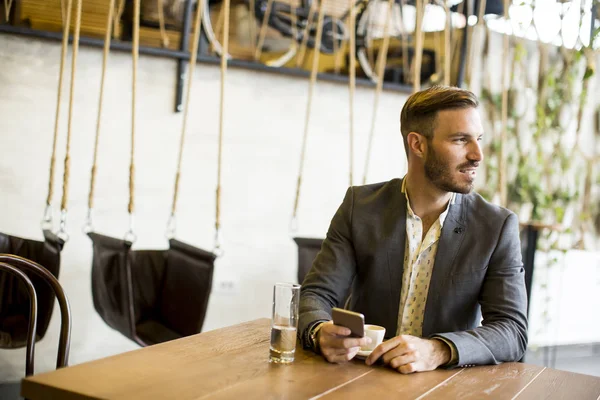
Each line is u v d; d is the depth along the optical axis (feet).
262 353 5.65
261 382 4.85
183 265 9.89
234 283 14.02
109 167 12.72
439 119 6.44
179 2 13.62
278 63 14.55
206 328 13.82
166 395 4.39
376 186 7.30
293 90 14.38
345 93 14.92
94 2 12.71
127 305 8.90
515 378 5.63
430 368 5.61
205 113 13.56
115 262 9.05
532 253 12.47
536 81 17.17
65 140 12.32
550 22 14.49
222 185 13.80
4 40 11.76
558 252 17.63
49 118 12.17
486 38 16.21
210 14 14.40
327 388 4.86
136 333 9.29
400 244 6.84
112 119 12.69
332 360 5.57
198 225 13.62
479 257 6.59
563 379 5.71
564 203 17.47
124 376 4.73
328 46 15.14
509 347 6.12
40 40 12.03
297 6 14.84
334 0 15.17
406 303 6.84
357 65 15.42
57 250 9.18
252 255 14.17
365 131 15.20
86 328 12.59
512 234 6.69
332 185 14.93
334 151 14.90
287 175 14.44
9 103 11.85
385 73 15.67
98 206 12.67
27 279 6.16
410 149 6.72
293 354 5.49
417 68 11.57
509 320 6.39
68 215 12.38
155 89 13.05
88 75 12.43
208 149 13.62
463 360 5.72
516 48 14.90
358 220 6.98
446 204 6.82
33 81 12.02
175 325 9.84
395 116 15.55
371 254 6.86
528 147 17.16
